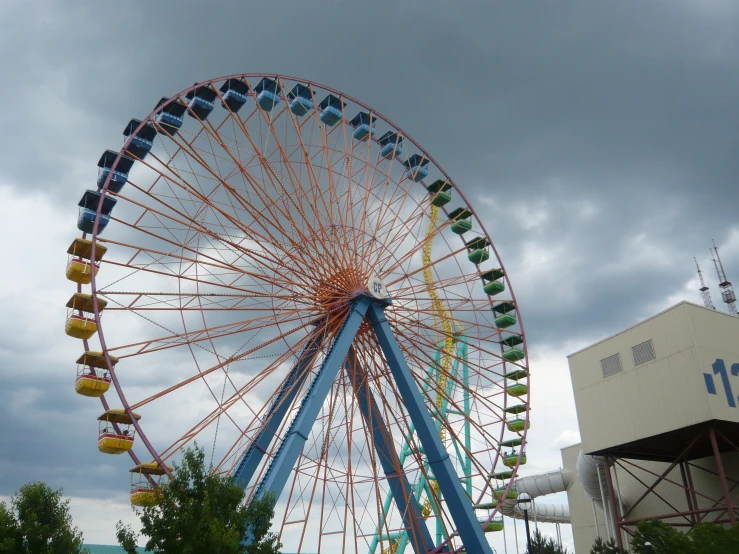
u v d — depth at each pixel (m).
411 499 41.53
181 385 35.09
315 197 41.09
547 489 63.88
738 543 30.16
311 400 37.22
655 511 49.47
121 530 26.19
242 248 38.38
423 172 50.66
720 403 39.47
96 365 36.62
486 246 51.53
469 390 44.03
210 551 25.77
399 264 45.16
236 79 42.72
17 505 28.80
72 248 38.44
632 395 43.66
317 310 41.59
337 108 46.59
